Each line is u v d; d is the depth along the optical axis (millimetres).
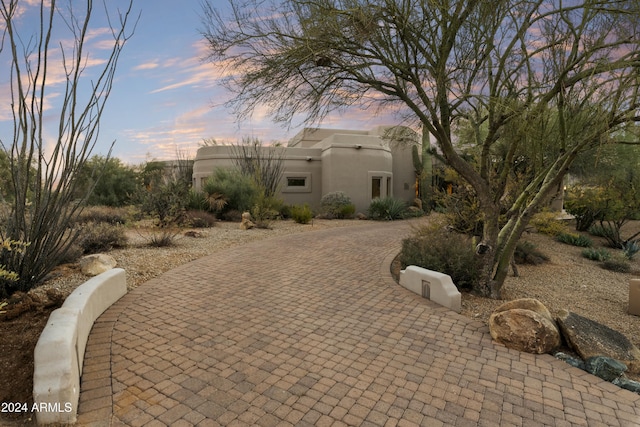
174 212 12703
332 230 14766
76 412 2795
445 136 5723
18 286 4902
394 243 11375
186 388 3193
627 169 12555
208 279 6867
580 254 11633
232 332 4449
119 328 4461
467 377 3496
